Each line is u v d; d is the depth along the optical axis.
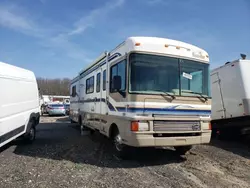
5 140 6.59
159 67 6.11
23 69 8.45
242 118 9.14
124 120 6.09
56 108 24.30
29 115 8.64
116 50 6.88
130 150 6.50
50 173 5.38
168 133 5.88
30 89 8.88
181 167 6.07
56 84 57.06
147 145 5.68
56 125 15.88
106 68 7.62
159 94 5.91
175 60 6.31
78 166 5.94
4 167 5.80
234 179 5.28
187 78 6.36
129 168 5.89
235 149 8.43
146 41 6.12
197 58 6.63
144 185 4.76
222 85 9.59
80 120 11.59
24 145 8.63
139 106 5.73
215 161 6.73
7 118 6.73
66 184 4.73
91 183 4.80
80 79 11.76
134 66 5.92
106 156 7.02
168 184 4.85
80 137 10.52
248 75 8.66
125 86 6.09
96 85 8.73
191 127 6.16
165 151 7.69
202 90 6.56
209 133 6.43
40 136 10.90
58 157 6.86
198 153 7.63
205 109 6.44
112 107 6.93
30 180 4.91
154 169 5.84
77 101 12.44
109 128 7.14
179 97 6.10
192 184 4.89
